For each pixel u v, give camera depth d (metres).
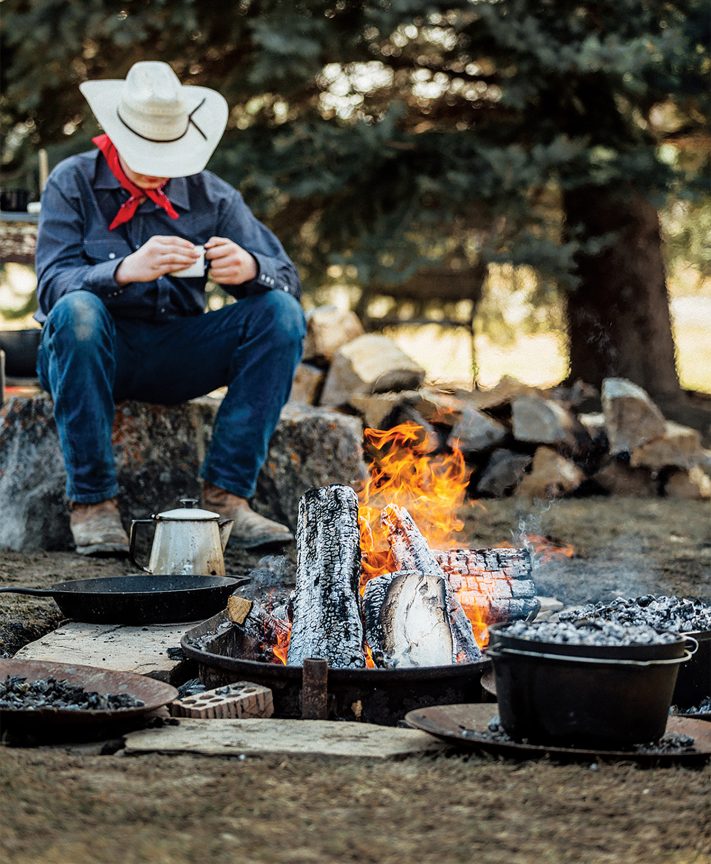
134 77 4.26
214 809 1.81
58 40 8.12
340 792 1.91
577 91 8.64
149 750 2.15
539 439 6.41
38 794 1.85
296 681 2.56
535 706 2.14
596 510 5.99
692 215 10.38
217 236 4.51
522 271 9.73
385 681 2.48
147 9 8.09
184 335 4.42
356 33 8.29
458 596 3.08
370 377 6.33
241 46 8.84
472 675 2.55
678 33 8.15
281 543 4.46
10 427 4.58
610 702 2.11
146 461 4.70
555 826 1.76
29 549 4.45
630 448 6.59
